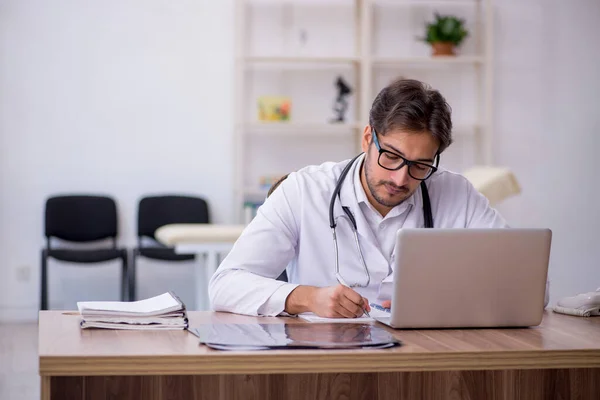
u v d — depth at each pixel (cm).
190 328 170
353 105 629
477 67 632
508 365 152
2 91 588
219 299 202
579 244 643
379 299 218
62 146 596
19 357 452
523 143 637
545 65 637
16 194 591
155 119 606
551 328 183
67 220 580
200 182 612
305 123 595
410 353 148
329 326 175
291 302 193
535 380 180
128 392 164
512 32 634
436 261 176
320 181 227
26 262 595
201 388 167
